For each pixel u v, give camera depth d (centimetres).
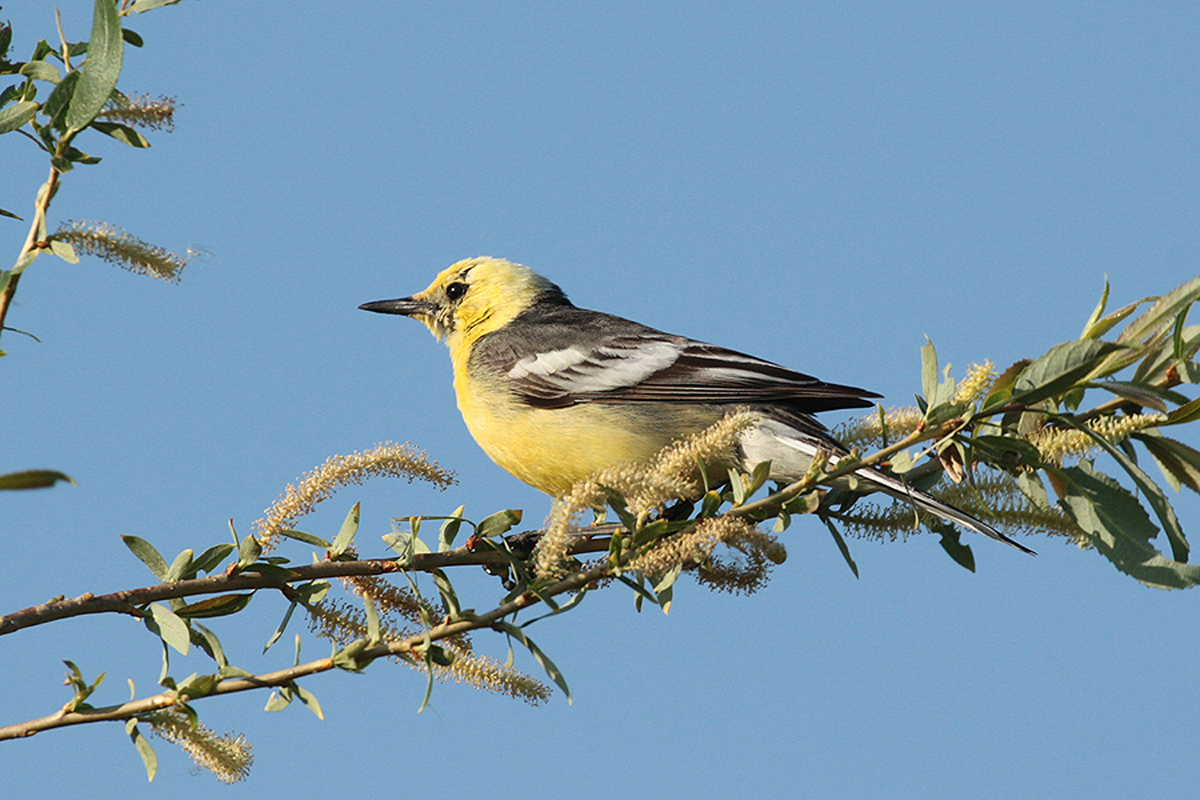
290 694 782
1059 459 900
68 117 809
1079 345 798
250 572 834
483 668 830
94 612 771
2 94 863
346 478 869
